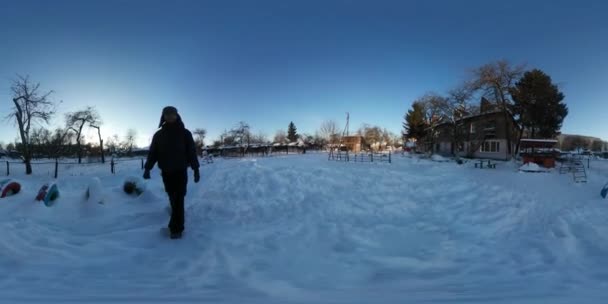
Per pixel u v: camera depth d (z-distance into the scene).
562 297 2.89
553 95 37.31
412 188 10.02
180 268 3.67
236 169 10.76
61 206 5.92
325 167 13.45
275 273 3.63
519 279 3.48
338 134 67.25
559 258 4.17
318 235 5.18
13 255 3.76
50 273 3.40
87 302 2.70
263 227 5.52
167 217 5.67
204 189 8.49
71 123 39.94
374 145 72.19
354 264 4.02
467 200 8.55
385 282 3.44
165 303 2.71
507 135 35.75
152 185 8.43
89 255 3.98
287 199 7.52
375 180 10.98
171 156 4.73
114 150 53.50
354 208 7.12
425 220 6.46
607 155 41.28
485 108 37.53
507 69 33.91
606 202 8.94
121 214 5.79
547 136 38.94
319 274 3.65
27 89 27.06
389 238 5.21
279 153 51.81
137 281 3.28
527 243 4.92
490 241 5.09
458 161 32.38
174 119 4.87
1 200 6.08
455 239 5.21
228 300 2.83
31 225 4.68
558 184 15.12
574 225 5.85
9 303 2.64
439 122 44.50
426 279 3.53
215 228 5.31
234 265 3.81
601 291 3.06
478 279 3.51
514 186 12.56
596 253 4.32
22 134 26.39
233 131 60.50
